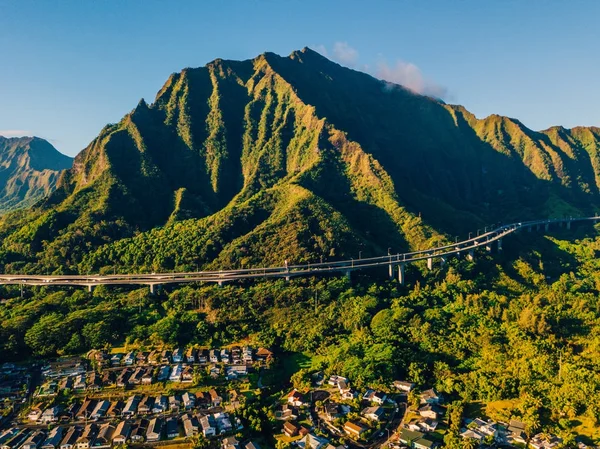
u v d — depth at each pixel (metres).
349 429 156.38
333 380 186.25
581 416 156.12
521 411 161.12
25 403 174.75
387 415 165.62
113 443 151.12
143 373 191.75
